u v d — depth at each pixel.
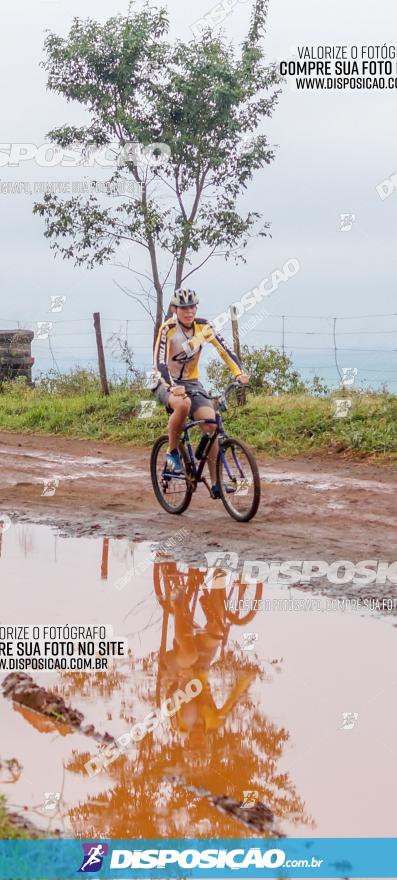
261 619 5.28
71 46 19.06
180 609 5.48
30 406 19.59
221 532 7.86
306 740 3.59
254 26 19.67
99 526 8.17
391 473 10.99
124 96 19.62
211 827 2.93
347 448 12.54
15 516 8.75
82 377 21.58
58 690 4.14
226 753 3.45
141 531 7.96
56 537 7.75
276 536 7.65
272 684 4.21
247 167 19.94
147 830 2.89
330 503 9.14
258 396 16.98
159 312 20.31
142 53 19.17
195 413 8.34
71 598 5.71
